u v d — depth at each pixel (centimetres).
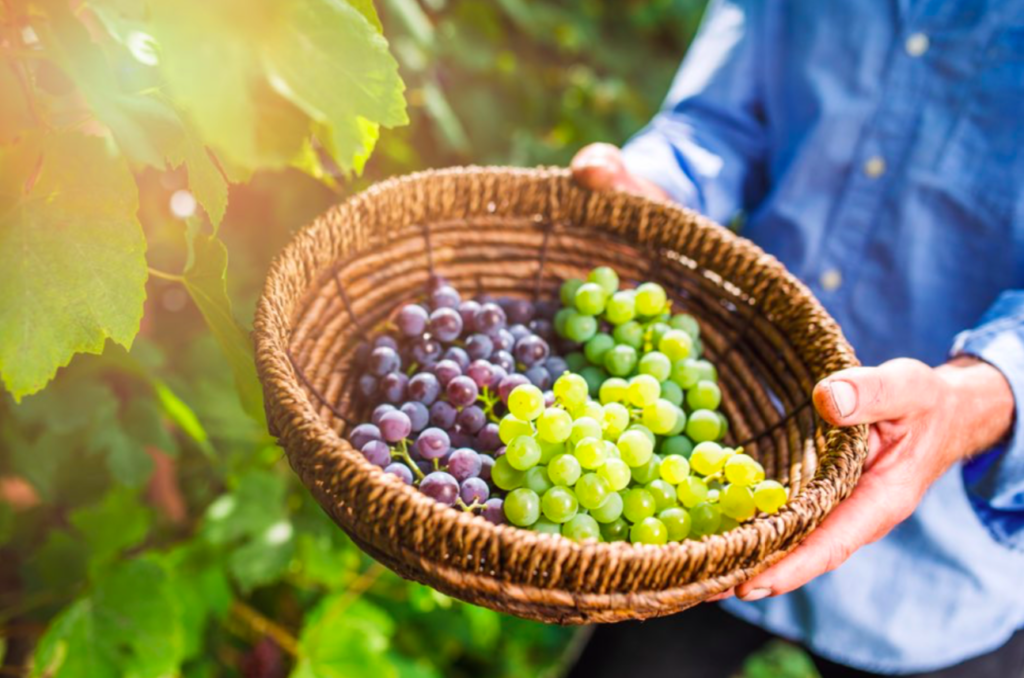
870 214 124
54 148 72
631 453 90
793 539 75
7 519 144
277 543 147
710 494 90
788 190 130
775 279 104
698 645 145
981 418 90
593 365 110
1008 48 113
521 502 83
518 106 221
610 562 67
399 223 104
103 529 139
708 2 253
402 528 68
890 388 80
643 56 253
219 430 148
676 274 115
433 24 198
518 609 72
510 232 114
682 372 104
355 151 72
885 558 126
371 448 86
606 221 113
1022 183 112
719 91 138
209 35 55
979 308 119
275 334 80
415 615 188
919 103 119
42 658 126
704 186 135
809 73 126
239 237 164
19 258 70
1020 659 136
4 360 70
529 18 203
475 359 102
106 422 132
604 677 147
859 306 127
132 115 70
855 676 138
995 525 108
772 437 101
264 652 168
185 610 150
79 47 68
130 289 74
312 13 66
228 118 55
